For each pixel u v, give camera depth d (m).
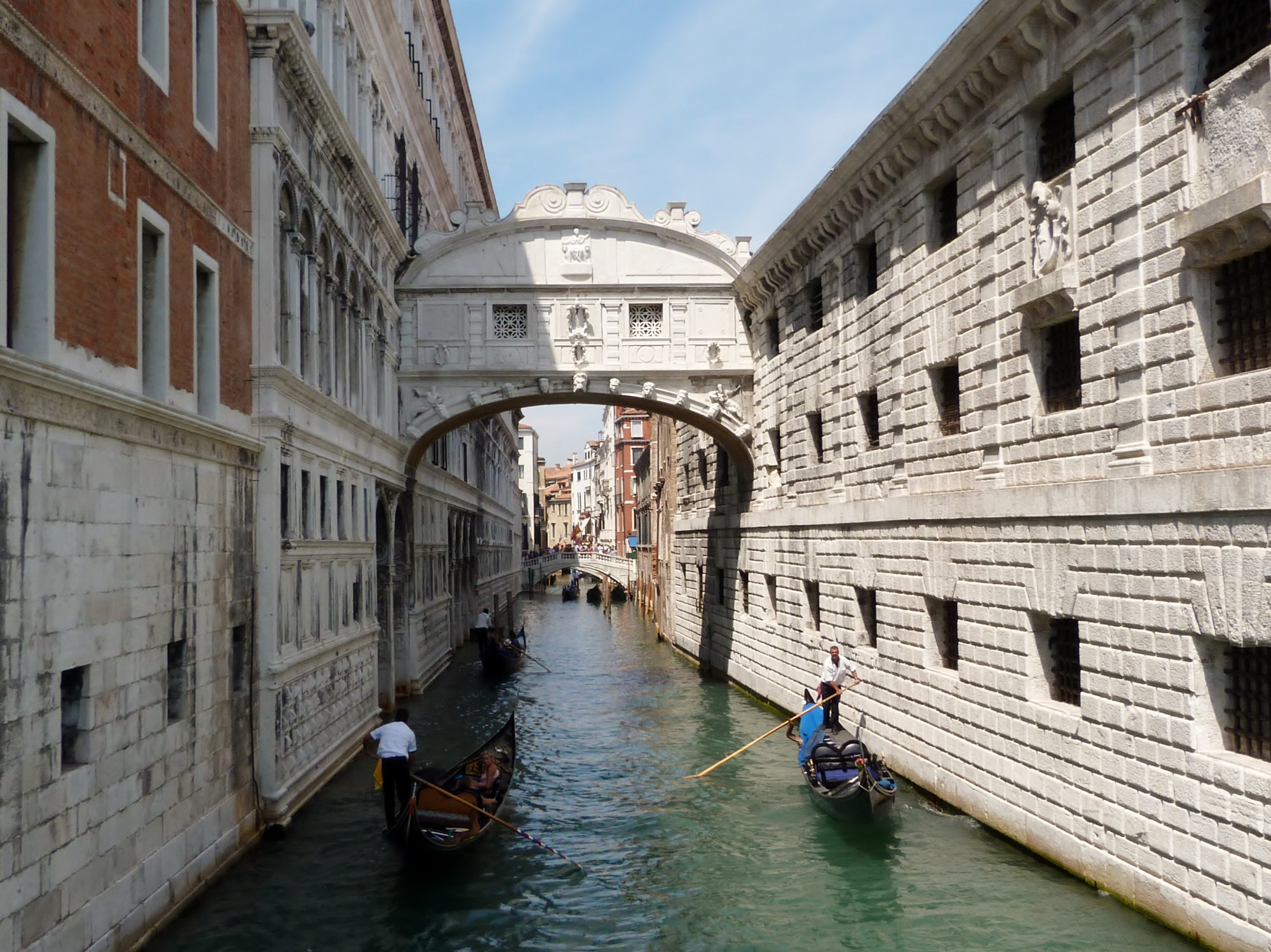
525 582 84.06
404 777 13.68
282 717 14.02
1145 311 10.63
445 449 34.19
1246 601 9.16
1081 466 11.74
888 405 17.33
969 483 14.35
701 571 33.38
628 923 11.41
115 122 9.52
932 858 12.79
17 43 7.83
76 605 8.62
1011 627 13.06
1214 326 9.97
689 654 35.31
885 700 17.31
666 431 42.06
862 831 13.88
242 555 12.94
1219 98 9.59
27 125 7.98
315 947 10.53
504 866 13.22
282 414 14.04
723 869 13.06
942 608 15.68
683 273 25.45
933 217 15.94
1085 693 11.49
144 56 10.80
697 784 17.39
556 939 10.96
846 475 19.47
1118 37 10.93
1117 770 10.92
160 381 10.70
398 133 24.97
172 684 10.96
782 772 18.19
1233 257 9.66
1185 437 10.11
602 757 19.67
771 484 24.73
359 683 19.30
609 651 38.69
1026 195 12.92
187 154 11.51
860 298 18.92
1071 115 12.36
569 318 25.16
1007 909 11.14
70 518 8.54
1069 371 12.34
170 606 10.63
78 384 8.45
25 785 7.78
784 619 23.52
